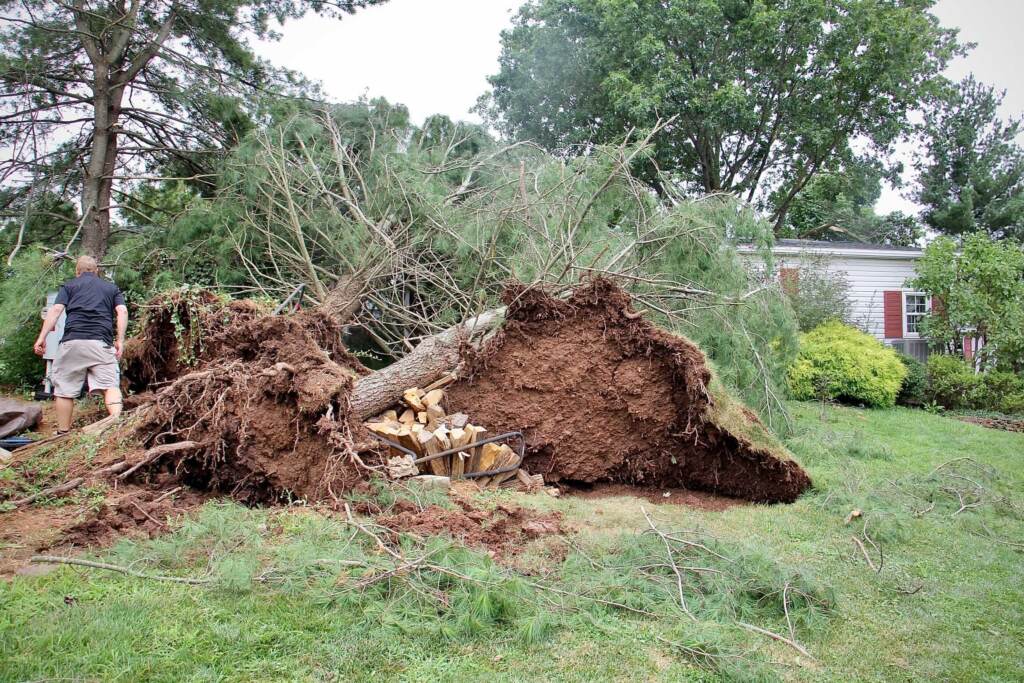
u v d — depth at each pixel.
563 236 8.24
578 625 3.33
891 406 13.52
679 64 20.12
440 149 11.52
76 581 3.30
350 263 10.21
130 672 2.62
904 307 18.78
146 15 11.87
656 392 6.26
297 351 5.13
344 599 3.27
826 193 26.52
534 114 22.53
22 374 9.71
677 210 8.62
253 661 2.80
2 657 2.64
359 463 4.58
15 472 4.61
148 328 7.14
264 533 4.02
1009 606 3.99
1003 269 14.37
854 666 3.21
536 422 6.43
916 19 20.58
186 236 10.02
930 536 5.33
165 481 4.76
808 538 5.11
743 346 8.70
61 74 11.27
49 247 11.12
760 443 6.05
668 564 3.89
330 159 10.48
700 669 3.03
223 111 11.13
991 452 9.15
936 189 31.48
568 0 21.33
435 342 6.71
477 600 3.22
